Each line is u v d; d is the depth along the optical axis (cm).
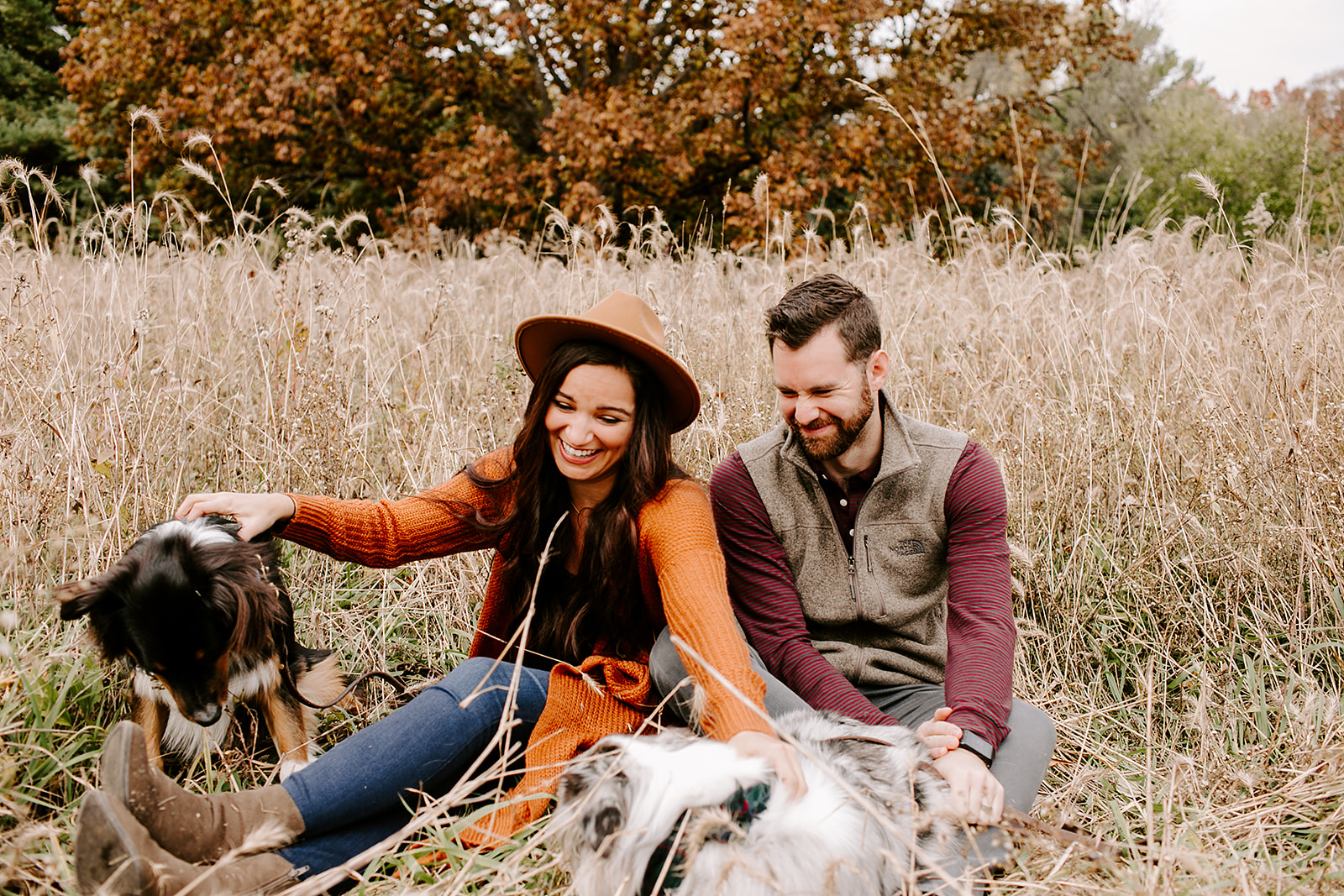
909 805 201
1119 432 405
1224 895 210
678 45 1625
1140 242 536
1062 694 323
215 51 1616
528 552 261
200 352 445
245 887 196
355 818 218
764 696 226
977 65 1970
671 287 549
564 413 243
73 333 407
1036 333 472
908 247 690
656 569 245
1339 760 249
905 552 267
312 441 369
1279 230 599
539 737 241
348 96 1558
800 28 1369
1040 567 368
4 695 242
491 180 1409
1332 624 338
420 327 547
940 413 430
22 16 2089
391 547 261
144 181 1495
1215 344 436
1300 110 1931
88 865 177
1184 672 321
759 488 271
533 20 1587
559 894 199
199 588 235
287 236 477
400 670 327
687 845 171
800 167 1350
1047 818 248
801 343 246
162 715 263
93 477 309
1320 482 348
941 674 272
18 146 1886
